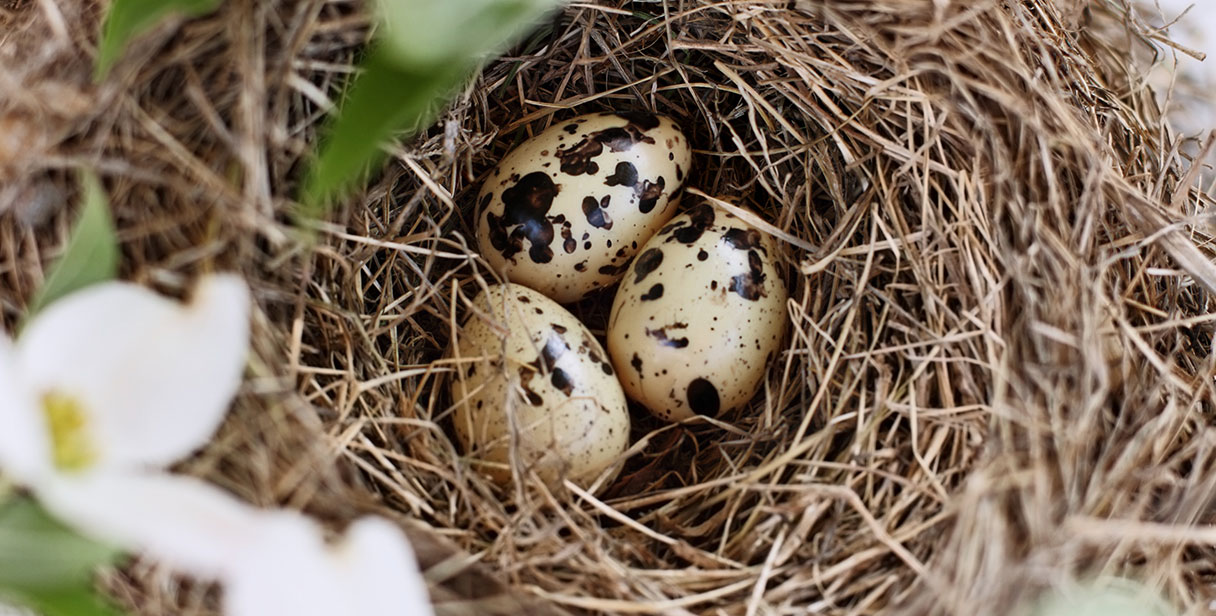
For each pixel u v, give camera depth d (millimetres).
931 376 271
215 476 246
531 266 286
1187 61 304
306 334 269
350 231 279
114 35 235
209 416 223
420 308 290
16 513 224
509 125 298
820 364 281
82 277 232
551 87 299
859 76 277
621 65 296
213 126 254
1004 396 263
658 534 272
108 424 221
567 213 284
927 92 275
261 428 250
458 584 253
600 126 287
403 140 281
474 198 298
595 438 277
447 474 268
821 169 288
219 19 252
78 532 224
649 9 289
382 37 262
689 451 292
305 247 263
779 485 273
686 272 280
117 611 237
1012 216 269
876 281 284
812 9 277
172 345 221
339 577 224
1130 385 266
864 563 263
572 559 262
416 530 252
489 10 221
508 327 279
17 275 248
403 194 289
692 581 265
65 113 248
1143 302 277
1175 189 286
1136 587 255
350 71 267
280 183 261
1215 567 268
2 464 224
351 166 226
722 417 291
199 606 245
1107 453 259
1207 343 281
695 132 301
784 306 286
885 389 274
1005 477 255
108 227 232
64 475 219
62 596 224
